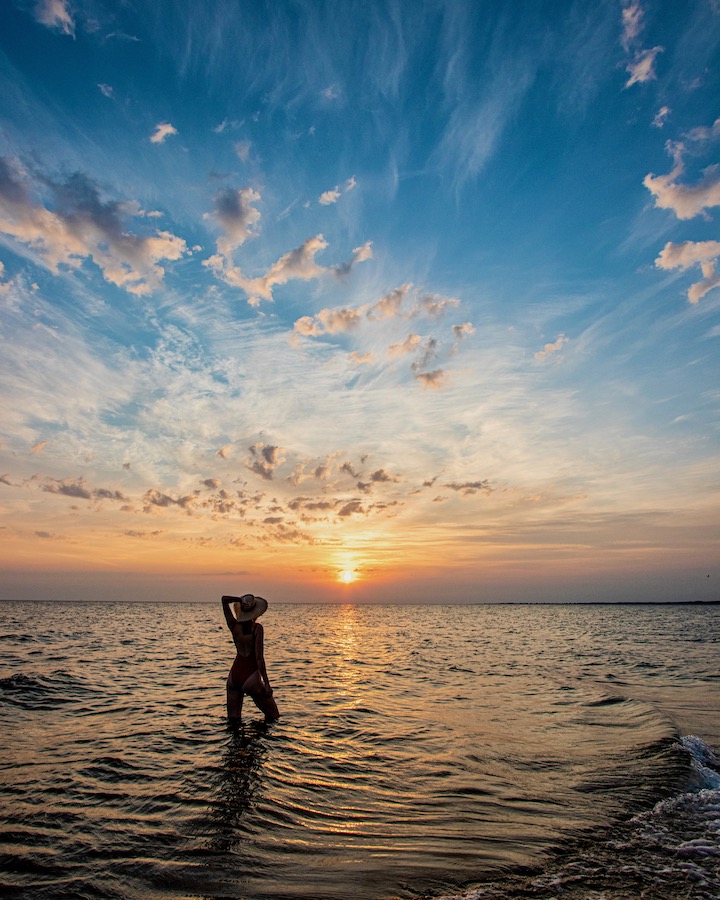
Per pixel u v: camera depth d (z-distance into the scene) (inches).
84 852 177.8
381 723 380.8
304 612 4471.0
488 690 527.8
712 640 1250.0
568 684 565.3
